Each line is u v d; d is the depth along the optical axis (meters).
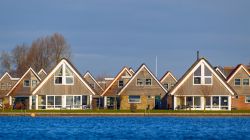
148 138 77.00
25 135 79.94
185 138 77.31
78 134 81.38
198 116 114.31
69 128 89.62
